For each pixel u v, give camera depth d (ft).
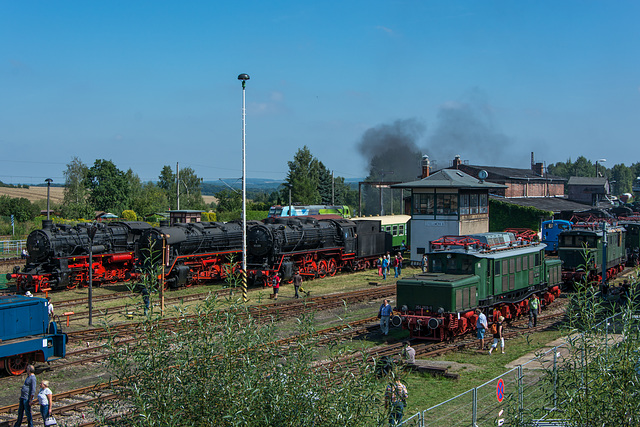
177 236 113.29
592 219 172.24
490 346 71.31
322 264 135.85
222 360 28.89
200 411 27.53
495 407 49.29
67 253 115.03
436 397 53.16
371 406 29.68
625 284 86.58
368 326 83.15
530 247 92.22
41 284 110.52
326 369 31.04
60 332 65.05
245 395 27.45
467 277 74.69
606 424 29.09
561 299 107.04
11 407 50.90
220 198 282.15
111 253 121.70
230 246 127.03
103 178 273.95
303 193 296.71
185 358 28.40
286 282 124.98
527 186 237.04
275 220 134.00
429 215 146.51
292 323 82.99
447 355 68.23
